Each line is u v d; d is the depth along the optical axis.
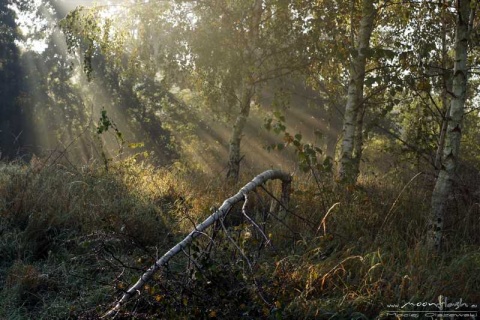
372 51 8.09
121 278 5.67
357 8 10.36
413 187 8.73
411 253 5.93
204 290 4.88
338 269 5.39
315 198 7.91
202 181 10.85
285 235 6.91
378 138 16.48
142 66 14.58
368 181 10.32
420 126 10.07
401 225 7.16
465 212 7.52
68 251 6.57
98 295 5.40
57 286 5.77
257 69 12.55
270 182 9.36
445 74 7.26
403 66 7.93
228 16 12.52
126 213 7.52
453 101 6.70
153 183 9.98
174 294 4.93
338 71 11.95
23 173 8.78
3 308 5.23
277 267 5.40
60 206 7.38
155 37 13.50
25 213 7.23
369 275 5.34
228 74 13.08
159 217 7.87
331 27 10.91
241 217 7.92
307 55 12.12
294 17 12.12
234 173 13.00
